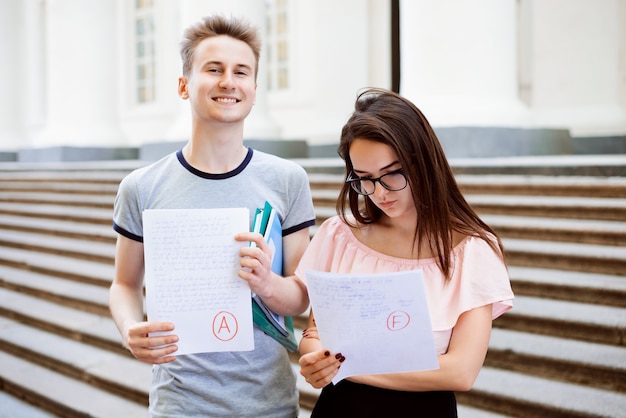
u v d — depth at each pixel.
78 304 6.00
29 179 11.03
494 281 1.74
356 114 1.77
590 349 3.72
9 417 4.39
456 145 8.75
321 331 1.67
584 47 11.12
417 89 9.23
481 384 3.59
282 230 2.14
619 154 10.51
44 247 7.70
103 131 15.90
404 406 1.75
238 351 1.95
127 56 17.64
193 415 1.96
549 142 9.62
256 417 2.00
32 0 19.84
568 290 4.31
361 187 1.79
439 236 1.79
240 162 2.07
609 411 3.19
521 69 12.45
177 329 1.82
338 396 1.84
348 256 1.92
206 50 1.94
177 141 12.12
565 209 5.52
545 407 3.32
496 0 9.00
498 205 5.87
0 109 20.03
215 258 1.82
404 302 1.60
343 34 13.91
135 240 2.07
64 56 15.74
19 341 5.38
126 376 4.55
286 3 14.75
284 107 14.73
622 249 4.75
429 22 9.03
